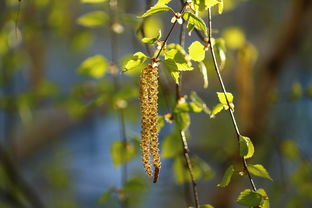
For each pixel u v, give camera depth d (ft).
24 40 4.36
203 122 5.16
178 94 2.78
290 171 4.53
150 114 2.49
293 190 3.89
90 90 3.59
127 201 3.06
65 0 4.08
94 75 3.26
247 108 3.62
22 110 3.92
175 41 4.30
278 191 3.63
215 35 4.76
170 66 2.50
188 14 2.49
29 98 3.87
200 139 5.10
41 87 3.79
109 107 3.59
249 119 3.67
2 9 4.04
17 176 4.00
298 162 3.65
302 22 4.26
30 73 4.54
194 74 4.12
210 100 4.94
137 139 3.10
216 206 4.22
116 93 3.20
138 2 3.81
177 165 3.03
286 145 3.70
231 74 4.38
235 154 3.75
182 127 2.73
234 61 3.95
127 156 3.09
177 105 2.76
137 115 3.69
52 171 5.18
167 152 3.02
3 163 3.98
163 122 2.77
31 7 4.03
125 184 3.00
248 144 2.54
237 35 3.91
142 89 2.50
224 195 4.19
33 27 3.99
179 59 2.53
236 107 4.61
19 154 4.88
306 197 3.60
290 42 4.27
